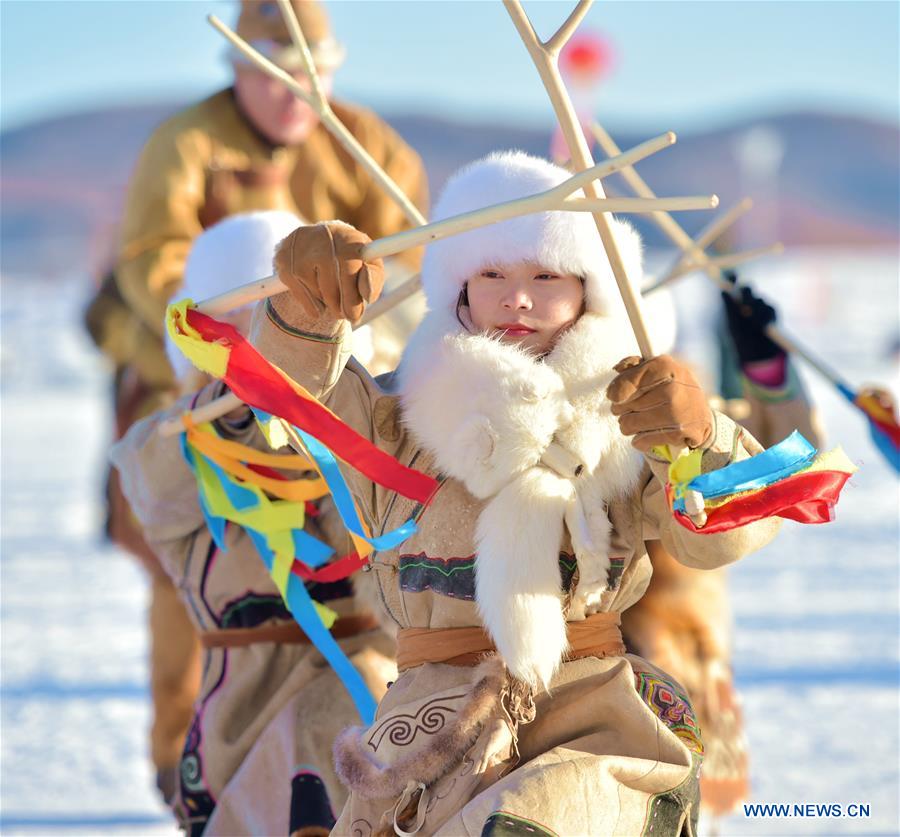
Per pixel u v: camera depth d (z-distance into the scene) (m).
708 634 9.77
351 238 5.79
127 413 13.20
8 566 22.94
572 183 5.31
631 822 5.84
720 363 10.51
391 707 6.27
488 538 6.02
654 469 5.89
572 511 6.07
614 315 6.27
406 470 6.18
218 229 9.02
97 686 15.65
